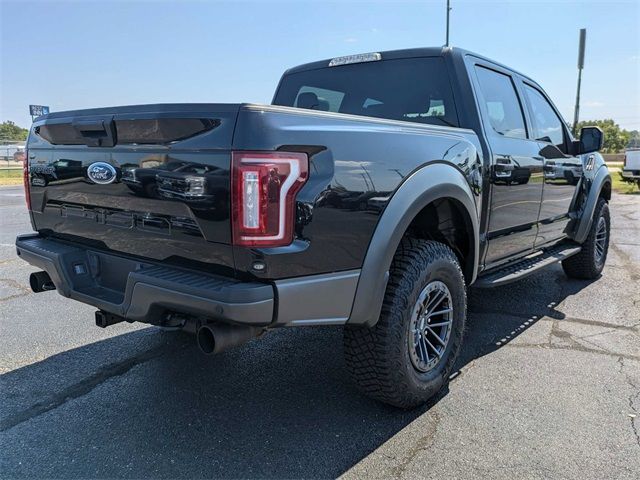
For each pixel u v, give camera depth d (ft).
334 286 7.79
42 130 10.06
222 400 10.18
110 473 7.90
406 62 12.64
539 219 14.46
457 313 10.39
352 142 7.92
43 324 14.43
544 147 14.29
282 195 7.06
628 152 61.00
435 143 9.62
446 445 8.59
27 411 9.73
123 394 10.41
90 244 9.75
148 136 7.85
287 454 8.38
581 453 8.32
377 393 9.27
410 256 9.24
